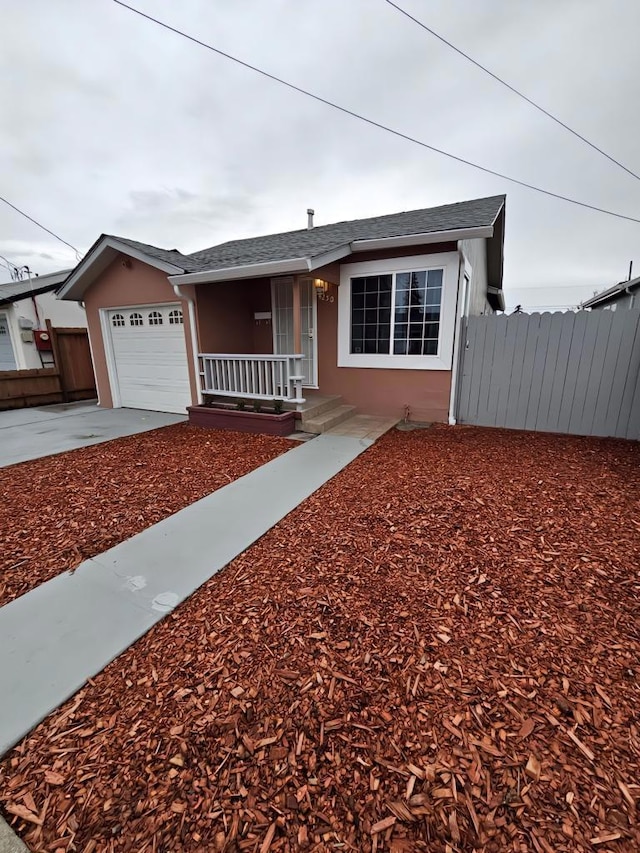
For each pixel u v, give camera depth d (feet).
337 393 26.40
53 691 5.85
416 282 22.45
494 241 32.60
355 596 7.94
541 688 5.78
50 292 38.65
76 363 34.14
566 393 21.12
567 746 4.94
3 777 4.68
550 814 4.20
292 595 8.02
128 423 25.04
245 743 5.07
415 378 23.81
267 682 5.99
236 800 4.42
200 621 7.34
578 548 9.49
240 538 10.37
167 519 11.52
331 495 13.05
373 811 4.29
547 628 6.97
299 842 4.01
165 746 5.04
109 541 10.29
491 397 22.79
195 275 22.08
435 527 10.68
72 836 4.08
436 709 5.49
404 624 7.15
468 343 22.68
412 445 19.15
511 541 9.87
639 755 4.80
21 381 30.53
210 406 24.22
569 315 20.39
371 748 4.98
